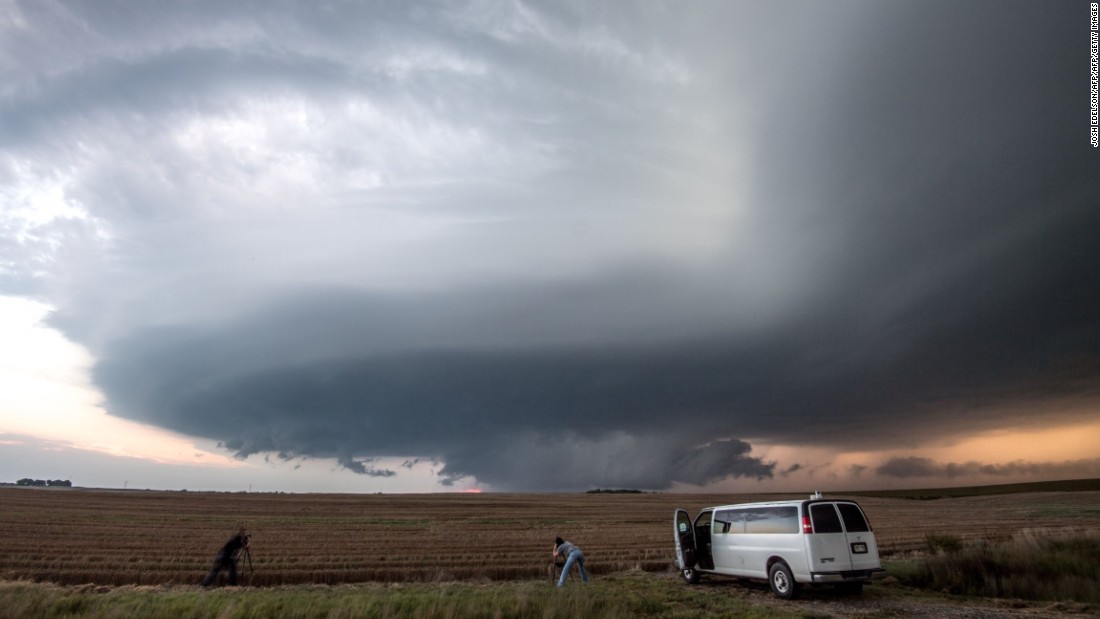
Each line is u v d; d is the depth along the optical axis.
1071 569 16.08
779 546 15.39
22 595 12.70
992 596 15.46
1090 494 110.75
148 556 25.86
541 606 12.07
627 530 43.50
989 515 64.00
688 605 14.16
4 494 93.44
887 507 96.06
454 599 12.62
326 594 14.31
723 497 161.00
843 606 14.15
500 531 42.22
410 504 93.12
